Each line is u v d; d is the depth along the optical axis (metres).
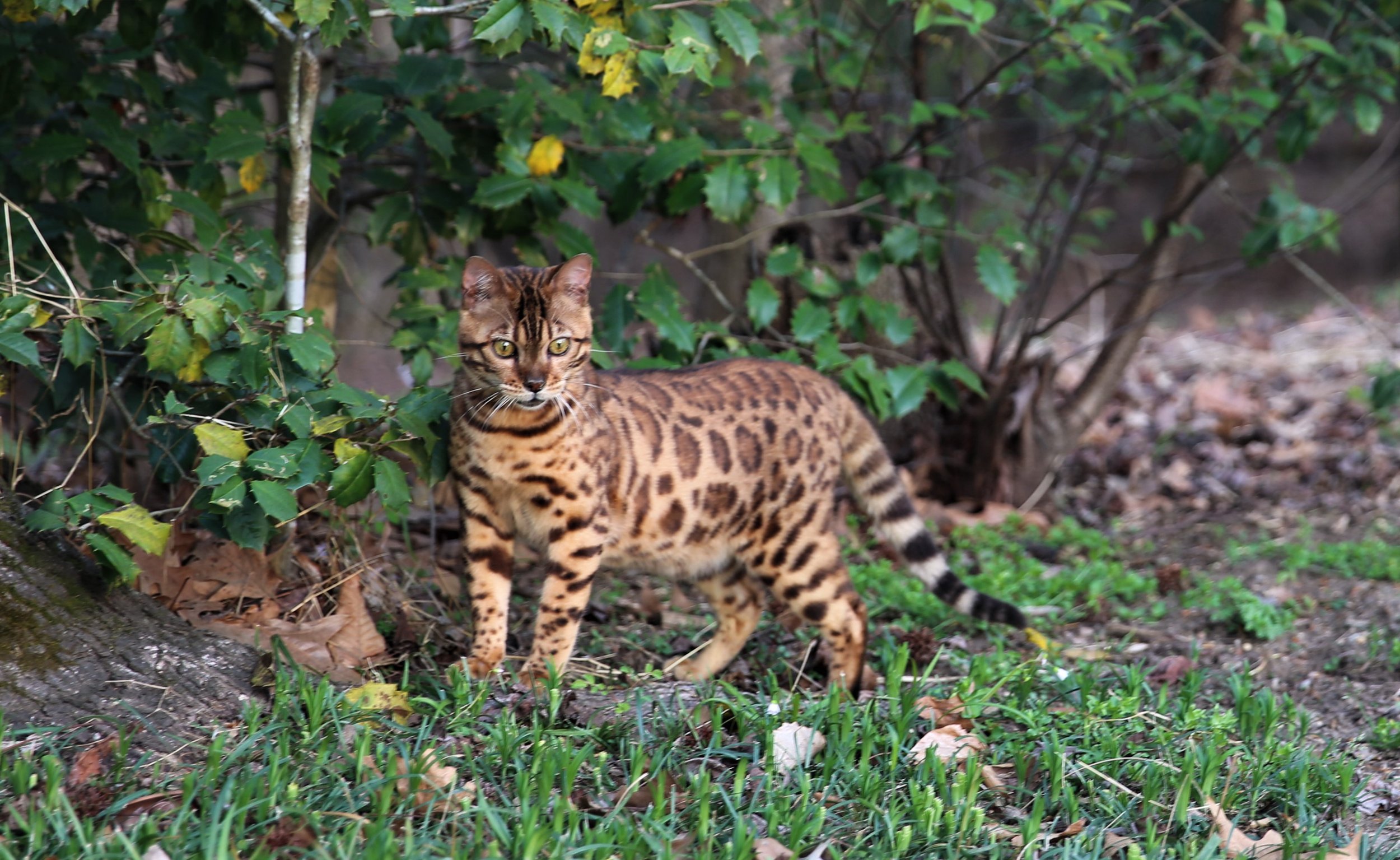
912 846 5.53
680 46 7.09
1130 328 12.41
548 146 9.38
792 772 6.05
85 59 8.80
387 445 6.75
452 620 8.38
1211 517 12.41
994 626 9.27
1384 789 6.55
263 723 6.07
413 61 9.04
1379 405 11.66
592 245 9.51
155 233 7.30
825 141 10.30
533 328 6.95
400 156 10.46
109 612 6.14
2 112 8.51
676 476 7.73
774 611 9.43
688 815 5.62
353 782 5.59
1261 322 19.27
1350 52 11.92
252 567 7.48
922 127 11.17
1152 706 7.47
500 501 7.45
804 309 10.12
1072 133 12.09
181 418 6.89
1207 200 25.31
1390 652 8.75
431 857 4.95
